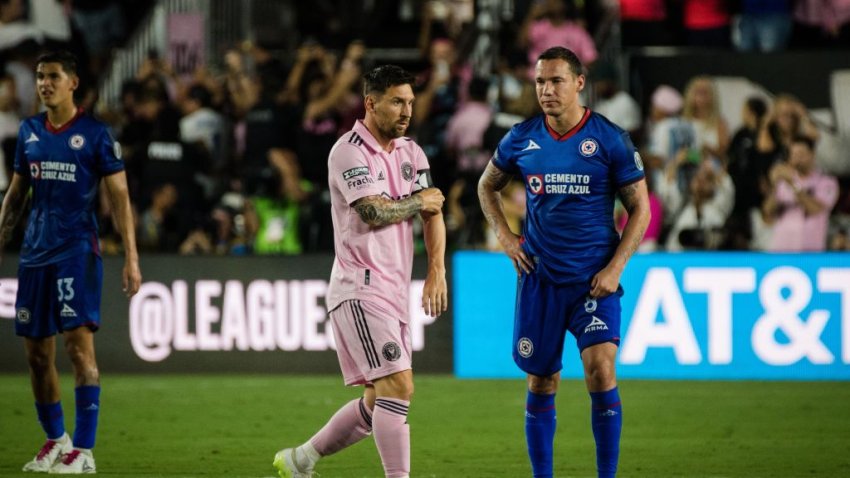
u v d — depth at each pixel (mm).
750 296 44375
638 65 52969
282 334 46062
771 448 31203
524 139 23500
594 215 23188
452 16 63125
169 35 60844
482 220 50188
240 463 28844
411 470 27938
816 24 59438
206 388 42500
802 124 51250
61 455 27656
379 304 22031
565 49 23141
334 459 29312
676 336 44688
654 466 28641
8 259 46344
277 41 66250
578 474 27469
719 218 50062
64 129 26812
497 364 45781
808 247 50562
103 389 42250
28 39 56625
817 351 44188
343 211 22391
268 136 51906
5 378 45062
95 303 27078
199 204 52000
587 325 22938
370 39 66875
